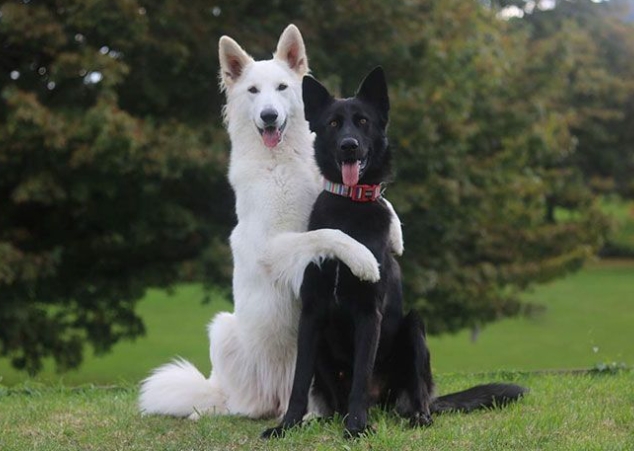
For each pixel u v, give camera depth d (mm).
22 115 12836
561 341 23797
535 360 19859
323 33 16047
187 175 14727
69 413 6551
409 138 15258
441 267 16984
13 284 14797
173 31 14984
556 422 5566
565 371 8375
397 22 16188
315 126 5949
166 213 14570
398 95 15102
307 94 5969
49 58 15109
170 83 15336
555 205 32750
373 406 5969
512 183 18188
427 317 17672
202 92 15555
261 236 6031
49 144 12977
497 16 20578
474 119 17766
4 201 15914
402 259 15891
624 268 45531
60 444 5531
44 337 15008
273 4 15188
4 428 6047
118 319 16234
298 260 5668
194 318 29078
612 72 43312
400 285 5992
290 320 6082
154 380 6457
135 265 16250
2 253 13586
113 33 13953
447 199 16078
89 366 19703
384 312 5758
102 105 13031
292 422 5512
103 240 16156
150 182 14234
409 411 5793
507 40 19828
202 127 14641
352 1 15703
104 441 5527
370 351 5492
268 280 6004
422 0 16438
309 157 6336
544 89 20422
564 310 31031
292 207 6062
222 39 6676
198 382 6465
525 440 5172
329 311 5656
